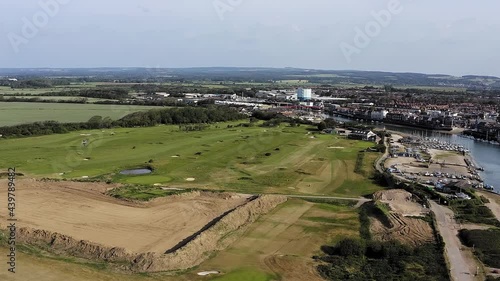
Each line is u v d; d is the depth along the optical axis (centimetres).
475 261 5897
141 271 5209
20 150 12712
